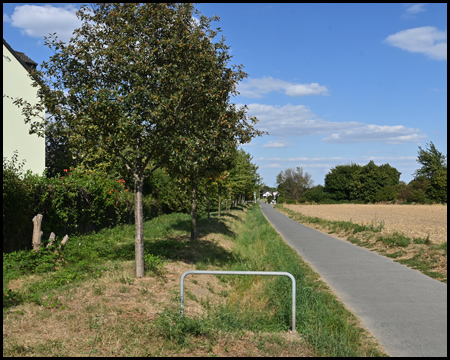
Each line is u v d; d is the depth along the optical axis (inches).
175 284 335.0
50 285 299.6
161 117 314.7
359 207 2802.7
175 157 321.1
